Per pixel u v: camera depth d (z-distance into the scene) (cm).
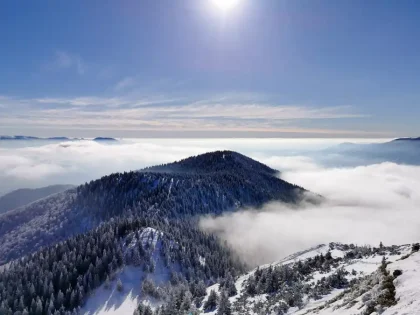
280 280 7400
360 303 2888
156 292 10575
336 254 10150
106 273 11494
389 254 7619
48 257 13800
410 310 2117
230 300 7506
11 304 10556
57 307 10319
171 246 13938
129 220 16000
